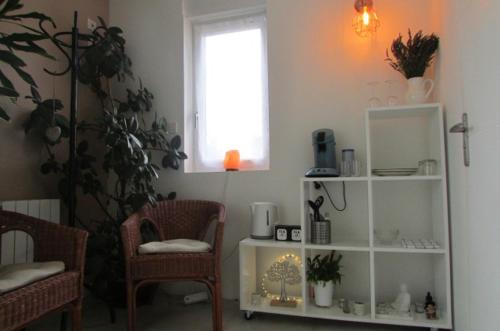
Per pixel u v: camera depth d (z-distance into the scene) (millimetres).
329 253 2154
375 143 2139
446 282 1714
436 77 1945
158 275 1741
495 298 1127
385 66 2150
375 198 2117
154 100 2641
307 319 1990
